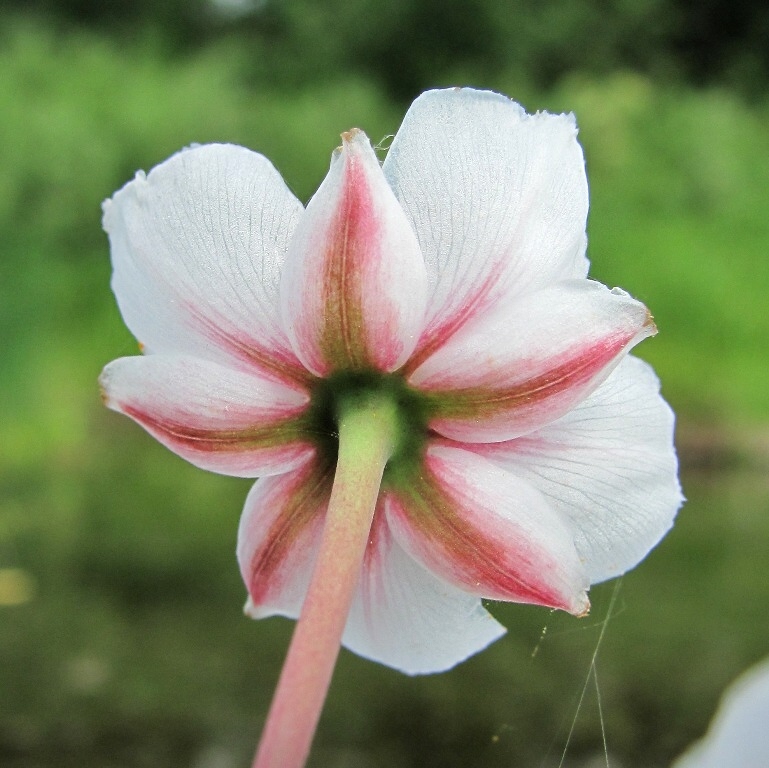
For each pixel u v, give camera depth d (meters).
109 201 0.07
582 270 0.07
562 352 0.07
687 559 0.35
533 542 0.07
